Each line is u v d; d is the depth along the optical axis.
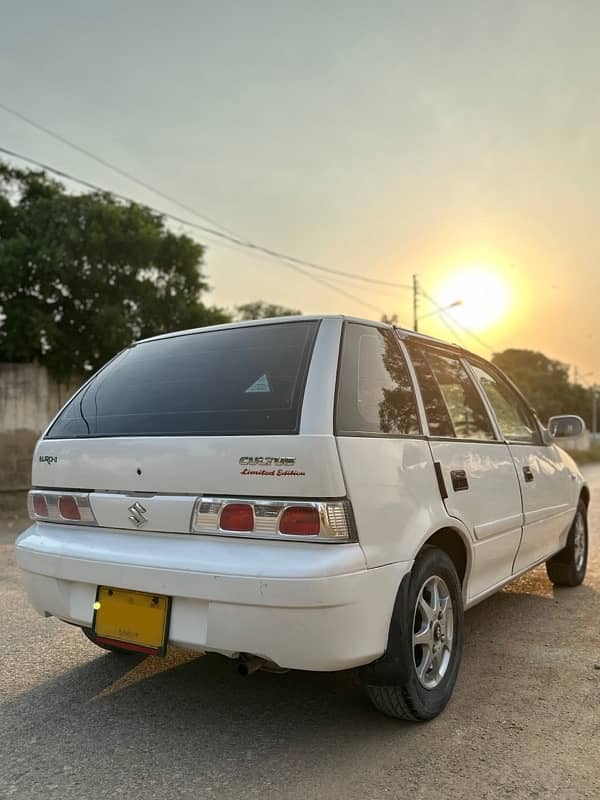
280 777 2.59
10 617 4.72
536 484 4.41
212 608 2.58
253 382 2.92
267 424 2.68
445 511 3.17
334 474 2.56
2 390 13.88
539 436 4.93
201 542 2.69
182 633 2.67
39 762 2.72
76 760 2.73
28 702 3.30
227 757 2.74
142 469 2.87
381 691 2.88
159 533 2.80
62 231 14.56
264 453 2.60
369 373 3.05
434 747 2.81
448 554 3.49
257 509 2.57
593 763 2.66
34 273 14.27
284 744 2.85
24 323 14.00
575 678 3.54
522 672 3.63
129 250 15.08
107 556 2.86
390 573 2.72
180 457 2.78
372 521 2.67
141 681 3.55
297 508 2.52
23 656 3.93
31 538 3.23
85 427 3.23
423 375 3.52
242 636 2.54
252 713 3.16
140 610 2.79
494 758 2.71
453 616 3.23
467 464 3.52
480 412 4.04
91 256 14.68
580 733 2.92
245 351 3.14
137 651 2.78
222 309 17.16
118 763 2.71
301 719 3.09
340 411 2.73
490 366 4.56
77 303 15.06
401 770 2.62
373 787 2.51
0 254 13.80
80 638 4.25
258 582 2.49
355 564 2.54
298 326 3.12
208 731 2.98
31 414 14.27
